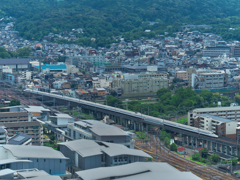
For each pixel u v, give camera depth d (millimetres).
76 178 144750
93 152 163250
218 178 174500
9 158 153000
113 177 138000
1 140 186125
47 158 151375
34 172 136125
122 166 147500
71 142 177125
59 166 154500
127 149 170125
